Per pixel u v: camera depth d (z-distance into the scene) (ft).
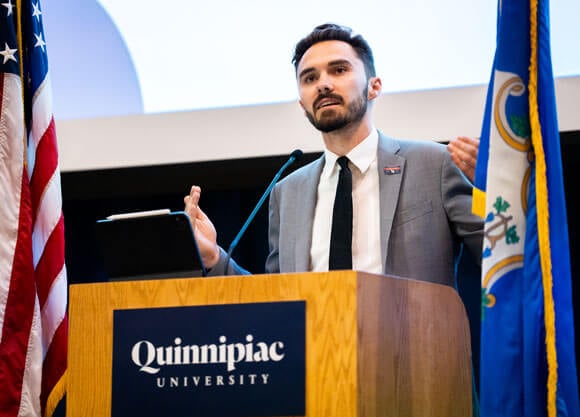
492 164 9.66
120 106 16.80
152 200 18.17
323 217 11.41
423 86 15.72
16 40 12.82
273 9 16.31
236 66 16.43
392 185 11.21
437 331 9.04
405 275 10.79
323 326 8.21
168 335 8.60
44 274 12.29
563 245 9.36
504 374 9.11
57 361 12.05
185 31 16.66
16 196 12.12
